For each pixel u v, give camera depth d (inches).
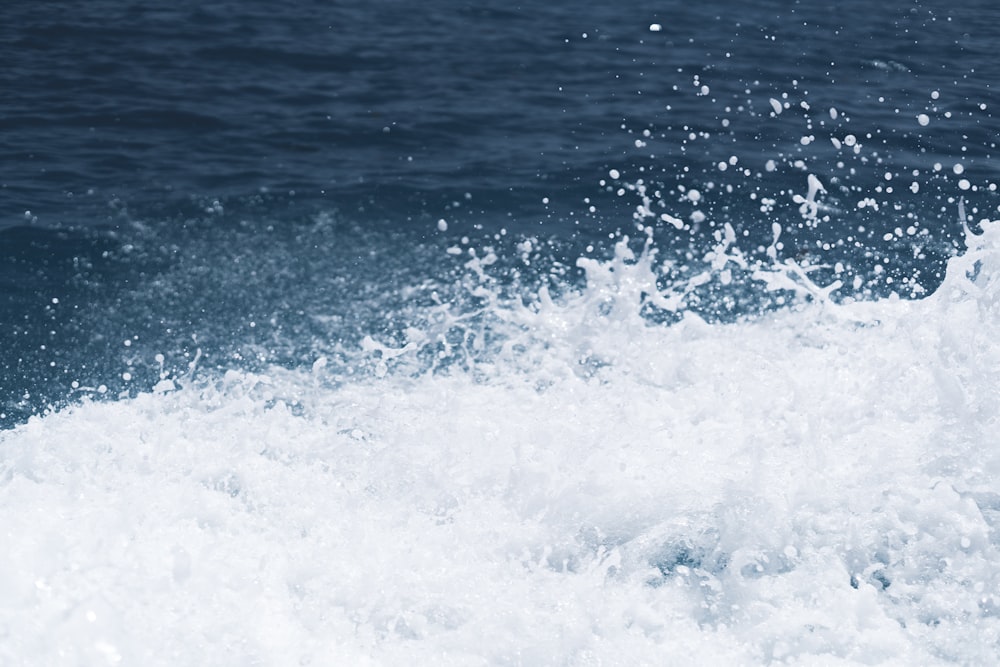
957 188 413.1
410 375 268.4
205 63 576.1
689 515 205.3
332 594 185.3
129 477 212.7
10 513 197.3
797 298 315.6
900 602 186.7
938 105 514.9
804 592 188.7
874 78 559.8
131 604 178.5
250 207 393.1
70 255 345.1
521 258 353.7
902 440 220.8
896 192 407.8
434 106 516.4
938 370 223.9
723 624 182.9
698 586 191.2
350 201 401.1
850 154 449.7
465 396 253.1
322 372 275.0
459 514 206.8
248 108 510.3
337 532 200.4
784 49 610.2
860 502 205.6
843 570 191.9
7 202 386.6
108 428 230.8
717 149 457.4
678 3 713.6
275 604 182.2
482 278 338.0
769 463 216.8
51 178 415.5
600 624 181.3
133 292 322.3
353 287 331.3
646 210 338.3
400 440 228.8
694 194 341.1
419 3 706.8
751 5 711.7
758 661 175.0
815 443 220.5
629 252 282.2
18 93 516.4
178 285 327.9
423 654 175.0
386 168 437.1
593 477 212.5
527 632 179.2
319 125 489.4
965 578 190.4
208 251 353.4
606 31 645.9
